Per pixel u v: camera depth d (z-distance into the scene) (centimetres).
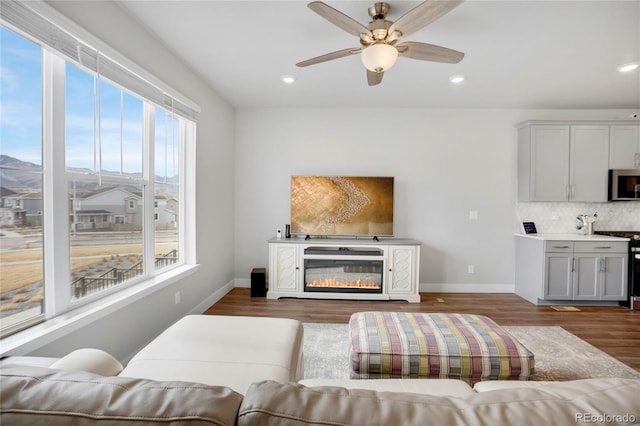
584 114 423
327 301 386
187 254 319
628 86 343
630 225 422
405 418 56
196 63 294
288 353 152
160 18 222
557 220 427
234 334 168
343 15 172
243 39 250
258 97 392
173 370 131
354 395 62
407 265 388
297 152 439
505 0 198
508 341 180
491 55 273
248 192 443
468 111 428
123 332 215
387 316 217
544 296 372
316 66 301
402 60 286
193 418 55
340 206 427
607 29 231
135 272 241
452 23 223
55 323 163
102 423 55
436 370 171
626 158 391
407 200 435
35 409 57
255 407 57
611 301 377
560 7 205
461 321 208
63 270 176
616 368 233
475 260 434
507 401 61
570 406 59
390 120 433
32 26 147
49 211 169
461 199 432
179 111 282
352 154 436
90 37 179
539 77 320
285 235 433
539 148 396
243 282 445
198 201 328
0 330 147
